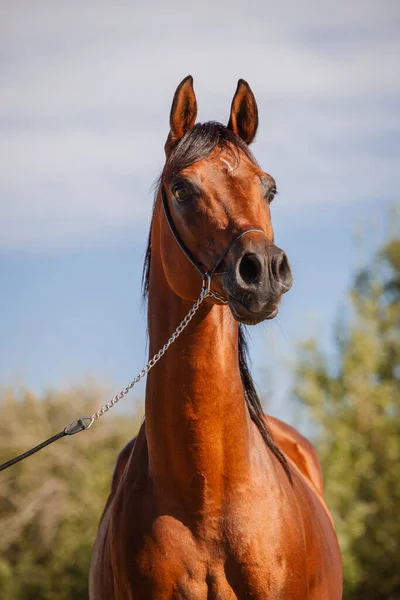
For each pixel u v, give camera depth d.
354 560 19.73
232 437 5.53
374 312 22.45
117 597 5.82
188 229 5.47
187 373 5.47
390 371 23.16
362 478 21.03
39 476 22.98
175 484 5.56
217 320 5.48
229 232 5.27
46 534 22.36
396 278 24.84
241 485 5.57
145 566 5.55
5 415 23.62
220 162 5.50
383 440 21.14
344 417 21.03
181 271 5.57
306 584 5.84
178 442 5.51
